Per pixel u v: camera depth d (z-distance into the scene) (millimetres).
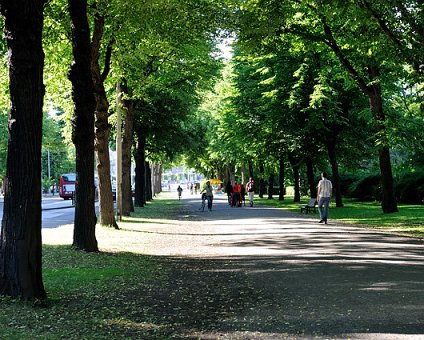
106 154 21234
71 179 70812
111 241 17047
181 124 39531
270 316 7020
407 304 7414
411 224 21266
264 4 17078
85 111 13742
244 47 17375
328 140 35812
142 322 6816
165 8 15391
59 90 22734
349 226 21688
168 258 13242
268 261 12219
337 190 36094
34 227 7777
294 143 36812
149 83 25328
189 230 21359
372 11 16594
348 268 10727
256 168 68688
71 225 23672
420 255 12641
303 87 33844
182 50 24219
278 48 23062
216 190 90375
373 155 39625
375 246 14539
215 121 56000
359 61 24734
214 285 9414
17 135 7699
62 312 7262
